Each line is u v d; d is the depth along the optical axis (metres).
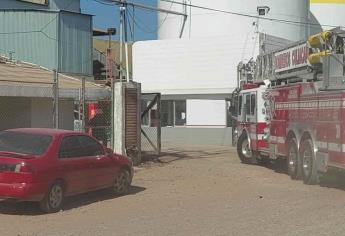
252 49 32.72
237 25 38.84
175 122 35.25
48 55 28.02
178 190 14.20
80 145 11.94
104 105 21.22
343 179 16.39
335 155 14.12
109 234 8.85
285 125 17.59
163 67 35.78
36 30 28.14
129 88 19.47
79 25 29.00
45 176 10.64
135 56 36.81
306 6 41.97
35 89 17.86
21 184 10.30
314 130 15.37
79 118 21.22
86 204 12.05
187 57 34.91
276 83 19.81
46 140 11.18
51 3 33.16
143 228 9.31
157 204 12.02
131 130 19.56
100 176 12.43
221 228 9.24
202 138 33.94
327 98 14.63
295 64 17.48
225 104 33.50
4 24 28.38
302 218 10.17
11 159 10.43
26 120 21.08
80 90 18.64
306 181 15.55
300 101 16.39
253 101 20.94
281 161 20.94
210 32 39.44
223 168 19.58
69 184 11.35
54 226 9.60
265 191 14.02
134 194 13.55
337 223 9.68
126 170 13.59
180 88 35.00
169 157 23.25
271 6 39.28
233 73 33.34
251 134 21.12
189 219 10.12
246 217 10.28
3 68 21.00
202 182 15.78
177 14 39.25
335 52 14.59
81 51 29.09
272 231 8.98
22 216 10.56
